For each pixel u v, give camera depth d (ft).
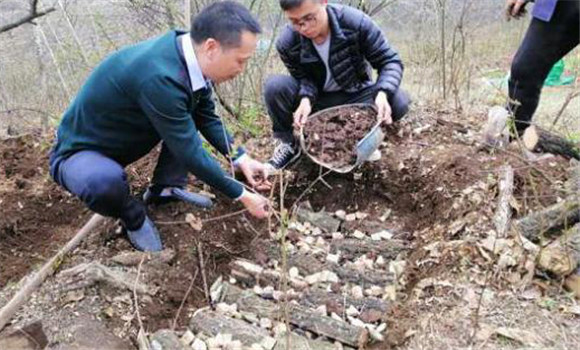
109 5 14.10
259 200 7.78
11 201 9.46
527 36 8.77
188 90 7.02
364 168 10.41
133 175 10.22
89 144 7.76
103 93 7.34
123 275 7.84
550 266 7.21
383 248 9.10
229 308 7.93
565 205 7.70
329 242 9.35
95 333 6.97
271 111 10.26
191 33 6.93
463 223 8.43
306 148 9.70
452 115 12.69
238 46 6.74
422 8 16.15
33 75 17.17
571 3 8.09
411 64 16.33
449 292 7.31
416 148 10.80
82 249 8.54
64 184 7.93
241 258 9.02
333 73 10.07
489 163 9.60
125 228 8.52
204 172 7.30
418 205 9.80
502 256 7.49
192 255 8.55
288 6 8.71
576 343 6.36
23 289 7.45
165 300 7.80
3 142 11.07
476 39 17.24
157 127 7.11
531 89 9.07
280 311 7.72
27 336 6.64
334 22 9.46
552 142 9.86
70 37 15.21
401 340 6.93
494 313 6.88
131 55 7.15
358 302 7.94
